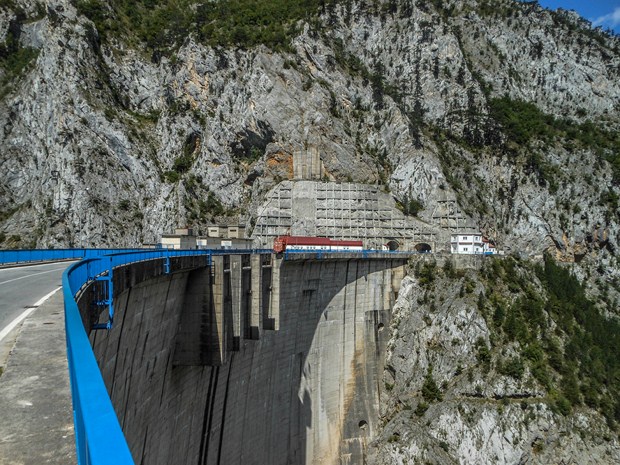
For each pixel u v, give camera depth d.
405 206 127.88
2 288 28.16
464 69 163.88
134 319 32.06
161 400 38.38
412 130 138.75
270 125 124.25
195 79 135.88
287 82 128.75
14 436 7.14
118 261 27.98
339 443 81.62
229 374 51.31
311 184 118.94
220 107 130.62
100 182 124.56
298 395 71.19
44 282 31.39
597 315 113.31
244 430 55.81
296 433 69.75
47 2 140.25
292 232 115.75
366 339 91.38
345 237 118.19
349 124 136.50
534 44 197.12
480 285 98.56
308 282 74.19
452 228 128.50
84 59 134.75
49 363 10.73
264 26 146.38
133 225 124.44
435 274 99.94
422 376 91.06
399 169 132.88
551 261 130.12
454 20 194.75
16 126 136.62
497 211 146.38
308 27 140.00
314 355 76.50
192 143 133.50
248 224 116.94
